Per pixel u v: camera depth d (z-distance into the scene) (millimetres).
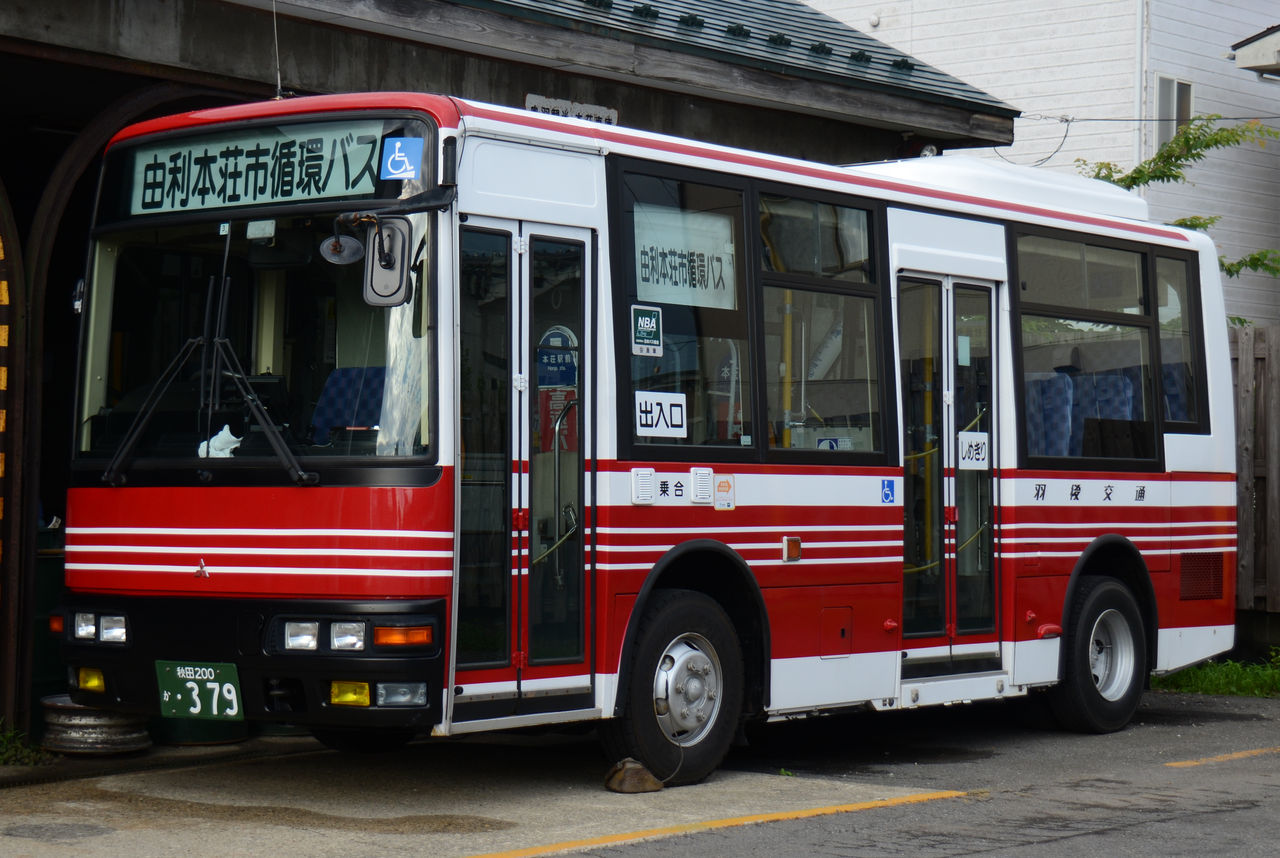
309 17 10250
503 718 7504
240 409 7582
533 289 7742
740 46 13141
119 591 7824
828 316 9266
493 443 7523
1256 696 13492
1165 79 22672
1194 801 8328
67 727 9117
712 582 8789
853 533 9250
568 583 7840
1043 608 10602
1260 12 24234
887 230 9680
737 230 8781
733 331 8680
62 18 9203
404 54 11039
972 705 12656
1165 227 12023
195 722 9688
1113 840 7250
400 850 6805
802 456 8977
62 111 10727
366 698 7105
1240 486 14344
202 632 7473
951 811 7922
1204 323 12227
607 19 12000
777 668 8781
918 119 14672
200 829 7285
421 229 7312
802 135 14242
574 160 7984
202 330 7766
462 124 7445
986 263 10336
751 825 7426
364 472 7199
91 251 8250
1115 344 11391
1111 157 22469
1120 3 22438
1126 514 11305
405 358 7270
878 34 24688
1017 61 23344
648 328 8227
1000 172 10734
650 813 7688
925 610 9789
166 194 8062
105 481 7832
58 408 11062
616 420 8008
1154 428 11656
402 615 7098
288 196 7684
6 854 6766
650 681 8188
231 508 7484
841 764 9672
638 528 8078
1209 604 12117
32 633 9164
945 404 10000
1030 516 10492
